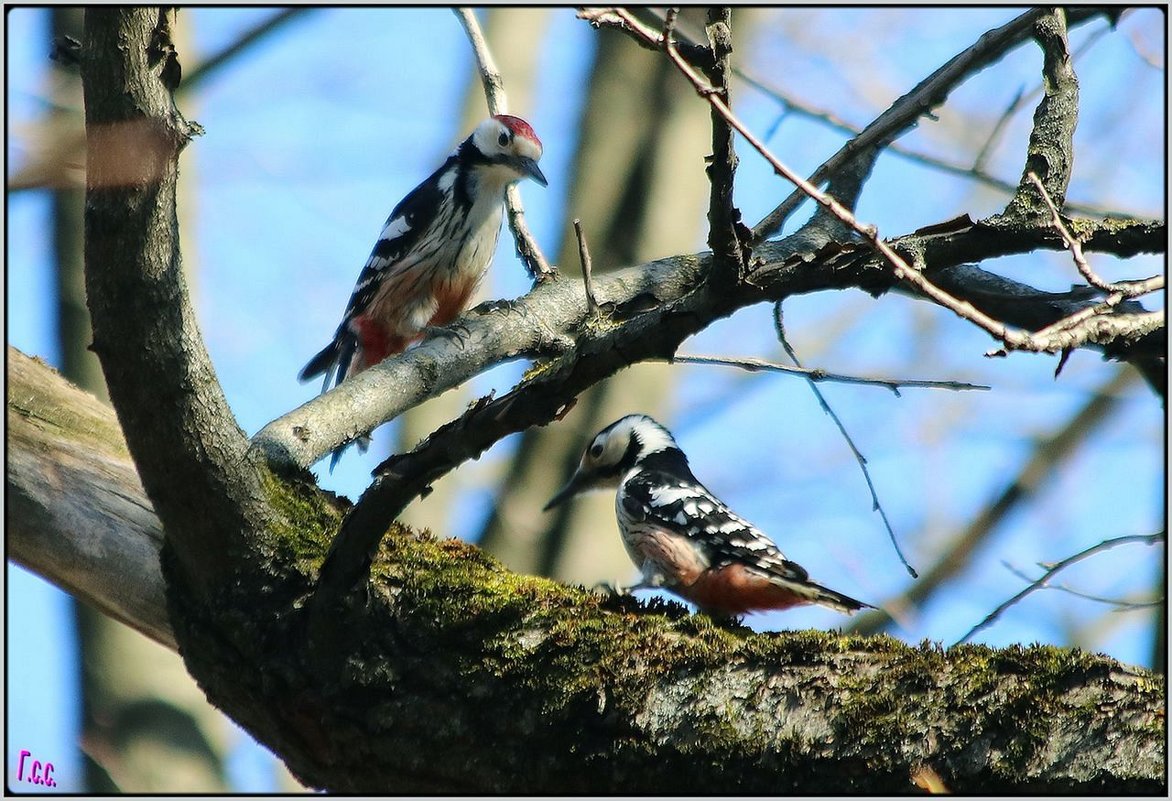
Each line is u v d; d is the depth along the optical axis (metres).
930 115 11.62
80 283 16.36
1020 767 7.32
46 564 9.89
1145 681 7.41
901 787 7.47
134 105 7.11
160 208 7.51
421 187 15.82
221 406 8.33
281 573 8.55
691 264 13.27
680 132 20.42
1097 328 7.42
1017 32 10.91
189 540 8.55
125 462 10.09
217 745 17.16
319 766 8.59
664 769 7.87
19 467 9.80
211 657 8.66
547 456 20.09
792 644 7.95
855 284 7.69
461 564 8.77
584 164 20.30
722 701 7.86
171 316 7.86
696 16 15.34
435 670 8.23
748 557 12.24
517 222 13.51
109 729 16.69
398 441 20.06
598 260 19.77
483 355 12.05
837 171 11.70
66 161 4.41
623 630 8.23
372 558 8.15
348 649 8.31
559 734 8.03
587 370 7.66
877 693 7.67
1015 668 7.56
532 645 8.22
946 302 7.11
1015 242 8.05
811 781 7.64
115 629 17.09
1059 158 10.10
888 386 10.46
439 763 8.20
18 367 10.28
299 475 9.34
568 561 19.64
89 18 6.94
